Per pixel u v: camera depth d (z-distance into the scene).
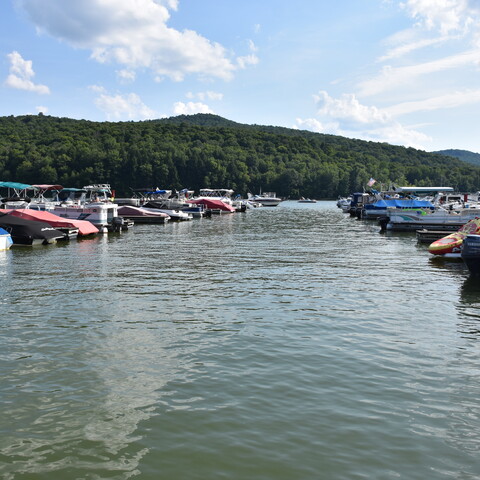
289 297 16.70
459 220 46.19
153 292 17.45
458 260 26.58
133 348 11.26
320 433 7.47
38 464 6.68
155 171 165.62
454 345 11.61
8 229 32.91
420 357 10.75
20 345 11.41
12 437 7.36
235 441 7.24
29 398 8.63
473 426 7.73
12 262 25.06
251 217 73.88
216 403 8.46
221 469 6.57
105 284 18.94
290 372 9.84
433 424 7.78
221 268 23.17
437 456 6.89
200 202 81.62
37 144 174.75
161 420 7.86
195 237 40.44
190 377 9.57
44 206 50.09
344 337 12.17
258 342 11.73
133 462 6.72
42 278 20.23
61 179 154.50
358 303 15.89
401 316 14.29
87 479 6.35
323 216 77.50
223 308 15.08
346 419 7.91
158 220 58.44
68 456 6.87
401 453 6.96
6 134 190.62
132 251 30.20
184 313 14.44
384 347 11.41
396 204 62.66
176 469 6.57
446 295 17.31
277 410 8.20
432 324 13.46
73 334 12.28
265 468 6.59
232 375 9.68
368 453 6.95
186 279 20.12
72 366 10.12
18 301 15.88
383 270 22.89
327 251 30.38
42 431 7.54
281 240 37.78
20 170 149.25
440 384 9.30
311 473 6.48
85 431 7.54
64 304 15.50
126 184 162.75
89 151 161.38
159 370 9.93
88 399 8.61
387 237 40.69
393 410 8.23
